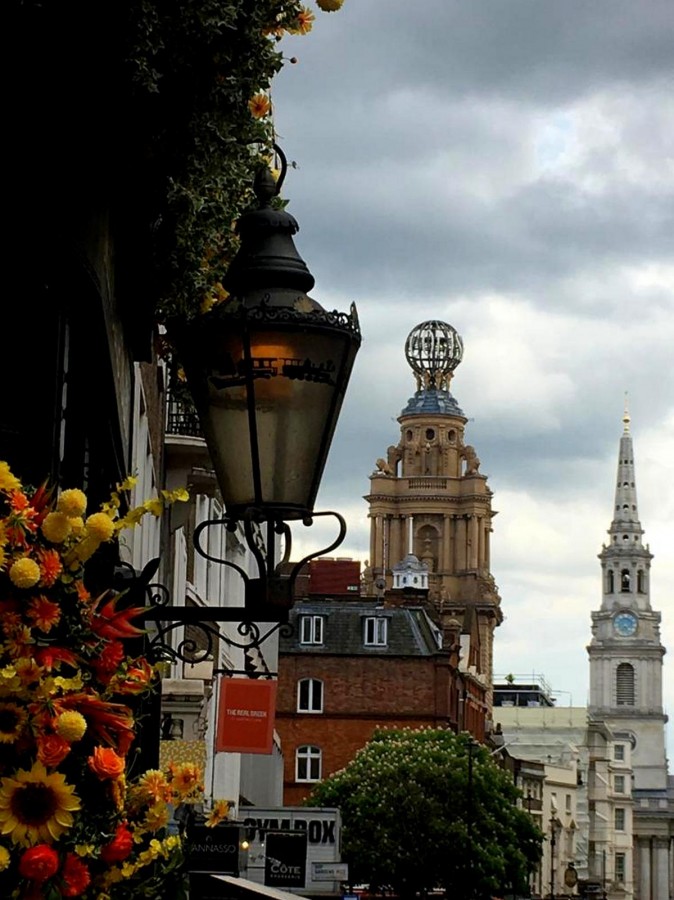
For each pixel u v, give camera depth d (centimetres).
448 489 18750
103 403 1150
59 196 866
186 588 3738
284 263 798
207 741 4241
